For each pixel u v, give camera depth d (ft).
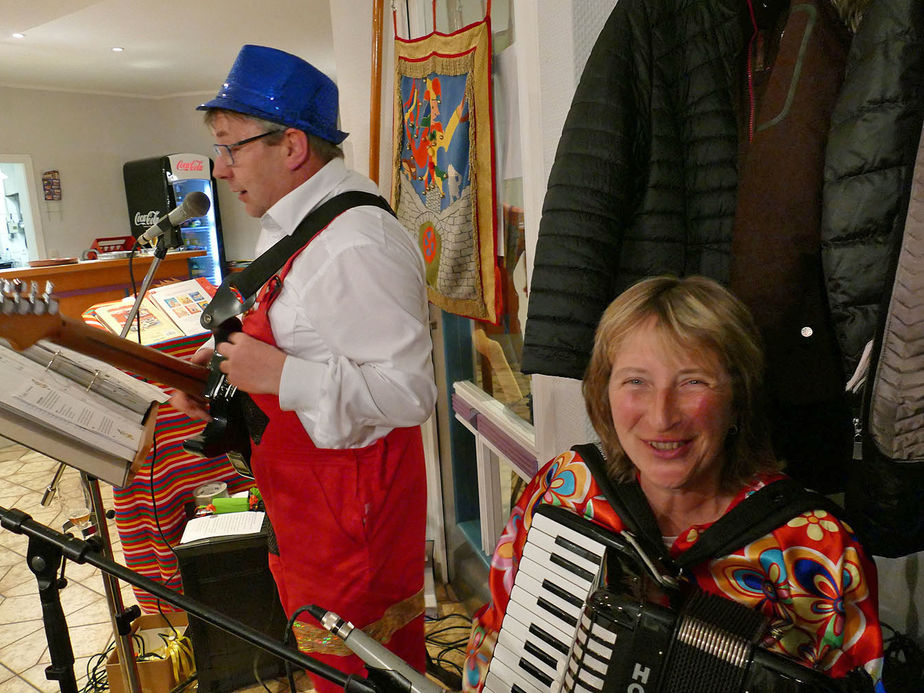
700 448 2.90
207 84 25.02
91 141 25.05
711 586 2.88
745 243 3.36
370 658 2.90
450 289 6.68
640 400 2.94
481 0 6.39
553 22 4.68
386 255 4.31
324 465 4.52
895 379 2.75
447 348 8.34
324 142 4.60
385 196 7.96
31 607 8.55
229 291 4.60
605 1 4.48
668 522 3.14
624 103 3.66
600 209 3.70
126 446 3.89
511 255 6.55
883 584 4.65
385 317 4.27
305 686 7.06
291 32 18.42
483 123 5.83
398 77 7.08
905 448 2.79
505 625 3.01
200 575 6.75
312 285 4.30
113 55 19.69
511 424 6.68
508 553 3.59
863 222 2.86
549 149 5.01
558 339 3.83
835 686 2.27
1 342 3.78
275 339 4.48
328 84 4.60
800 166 3.18
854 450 3.08
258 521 7.04
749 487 3.03
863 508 2.99
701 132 3.75
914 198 2.63
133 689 4.68
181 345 7.68
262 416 4.56
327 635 4.75
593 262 3.74
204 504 7.52
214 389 4.61
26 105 23.39
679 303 2.95
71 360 4.08
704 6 3.69
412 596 5.06
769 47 3.64
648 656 2.47
